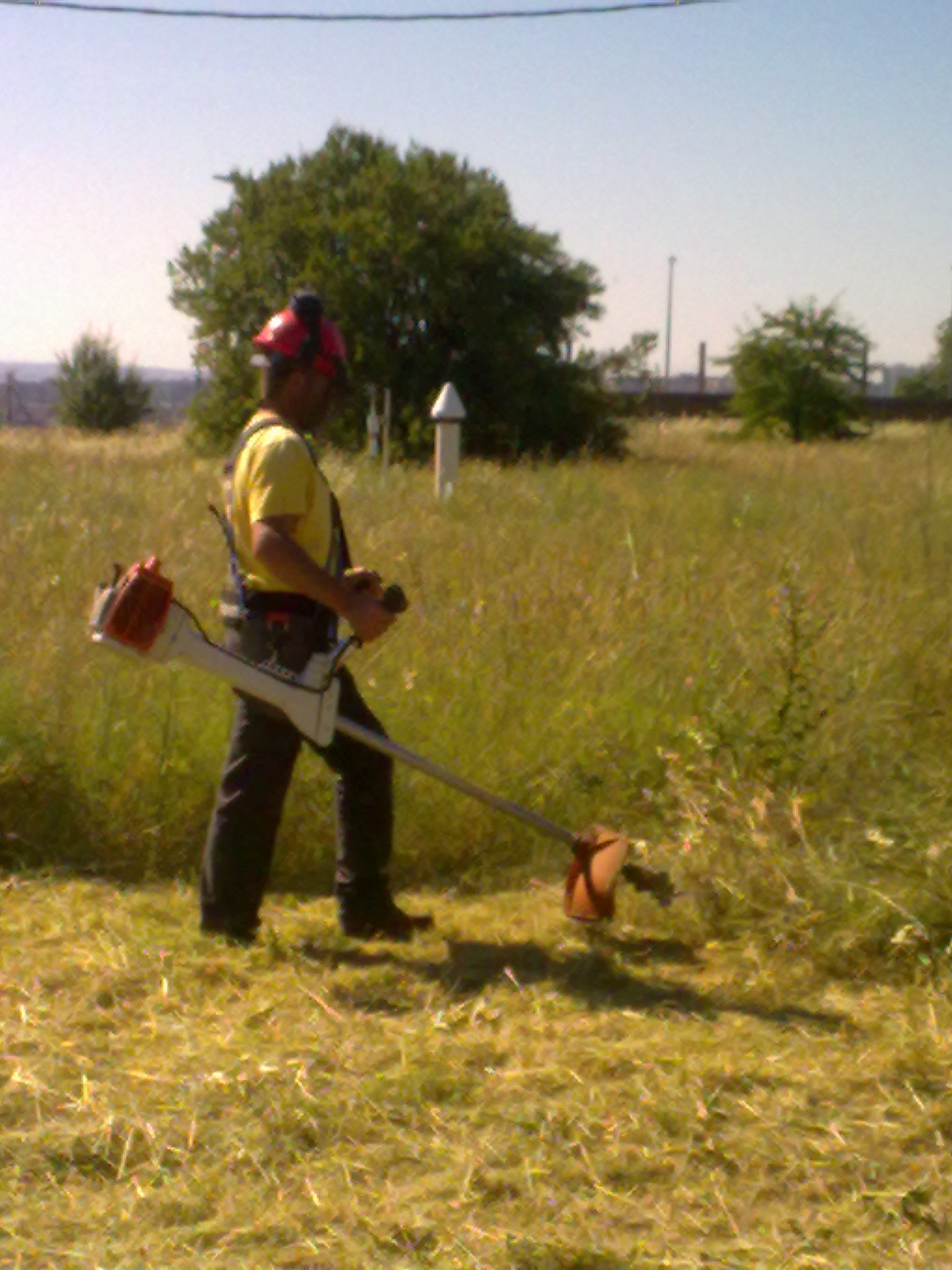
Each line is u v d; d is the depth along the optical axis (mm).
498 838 5414
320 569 4219
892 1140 3326
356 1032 3898
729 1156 3256
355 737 4363
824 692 5992
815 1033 3930
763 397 38875
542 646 6801
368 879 4613
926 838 4785
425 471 18125
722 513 12078
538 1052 3758
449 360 31875
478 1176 3164
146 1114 3396
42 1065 3613
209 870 4500
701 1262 2873
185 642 4207
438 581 8008
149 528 9500
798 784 5477
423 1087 3535
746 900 4605
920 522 10156
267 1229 2959
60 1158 3205
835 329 38719
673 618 7125
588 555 8906
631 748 5898
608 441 32031
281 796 4492
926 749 5941
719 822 5141
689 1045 3816
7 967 4266
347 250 30953
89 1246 2891
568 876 4520
